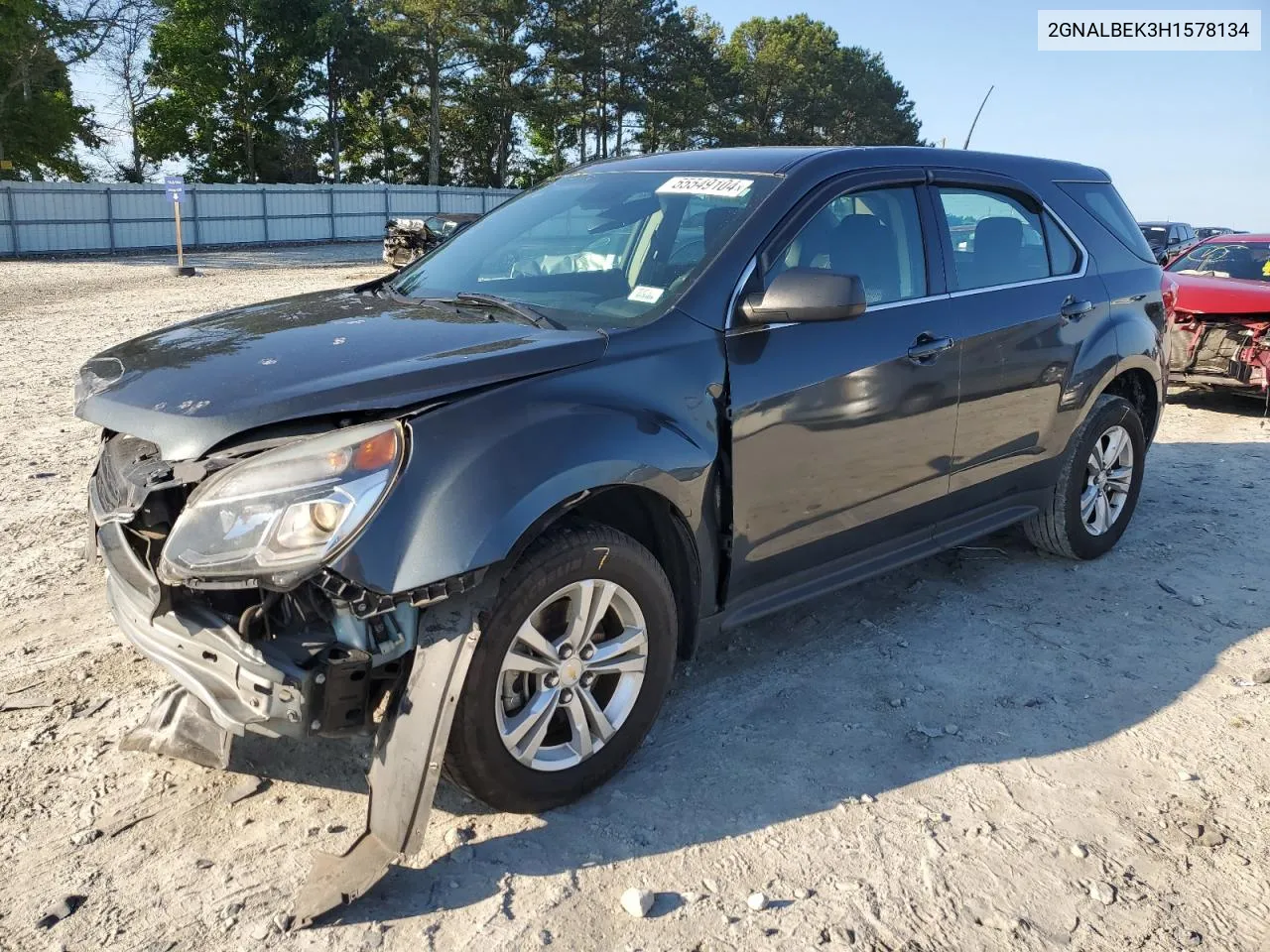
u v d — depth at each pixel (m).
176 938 2.39
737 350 3.23
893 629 4.28
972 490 4.26
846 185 3.71
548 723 2.85
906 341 3.73
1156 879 2.73
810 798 3.04
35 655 3.79
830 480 3.56
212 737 2.82
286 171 54.81
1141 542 5.45
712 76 64.56
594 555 2.80
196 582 2.45
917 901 2.61
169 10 42.72
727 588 3.33
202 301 17.78
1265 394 8.60
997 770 3.23
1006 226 4.41
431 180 56.12
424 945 2.40
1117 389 5.21
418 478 2.48
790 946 2.44
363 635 2.52
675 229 3.53
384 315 3.29
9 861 2.65
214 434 2.49
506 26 55.09
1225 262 9.88
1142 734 3.47
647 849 2.79
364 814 2.90
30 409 8.24
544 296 3.48
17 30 36.41
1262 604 4.64
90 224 33.34
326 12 48.53
